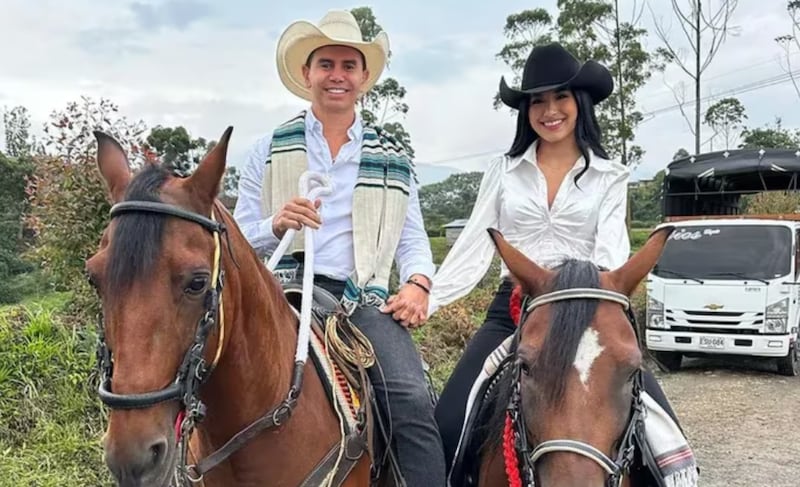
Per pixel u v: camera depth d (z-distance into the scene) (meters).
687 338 11.23
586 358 2.33
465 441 3.14
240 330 2.39
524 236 3.48
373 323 3.17
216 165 2.09
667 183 14.95
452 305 11.00
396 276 7.49
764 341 10.88
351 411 2.84
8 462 4.95
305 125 3.37
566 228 3.39
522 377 2.50
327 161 3.32
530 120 3.46
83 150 7.41
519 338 2.66
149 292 1.91
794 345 11.16
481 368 3.40
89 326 6.57
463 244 3.54
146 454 1.87
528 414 2.42
